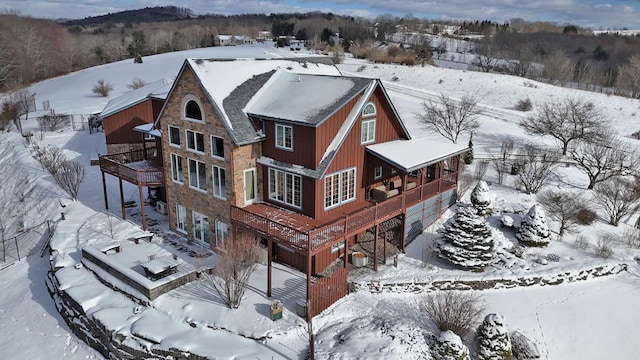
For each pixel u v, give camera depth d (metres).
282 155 23.05
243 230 22.77
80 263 25.08
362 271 23.16
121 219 30.20
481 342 18.53
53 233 29.08
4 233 32.72
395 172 27.81
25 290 25.59
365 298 21.55
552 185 33.12
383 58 90.25
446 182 28.36
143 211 28.17
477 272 23.03
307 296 19.72
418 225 26.52
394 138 26.80
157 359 18.66
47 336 21.75
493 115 53.94
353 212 23.56
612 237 26.66
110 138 40.75
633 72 76.88
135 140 41.50
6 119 55.59
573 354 19.53
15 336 21.95
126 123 40.84
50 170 38.44
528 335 20.11
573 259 24.27
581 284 23.08
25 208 35.38
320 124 20.72
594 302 21.83
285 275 22.94
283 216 22.81
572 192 31.34
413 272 23.05
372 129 24.77
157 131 29.95
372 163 25.06
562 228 26.53
